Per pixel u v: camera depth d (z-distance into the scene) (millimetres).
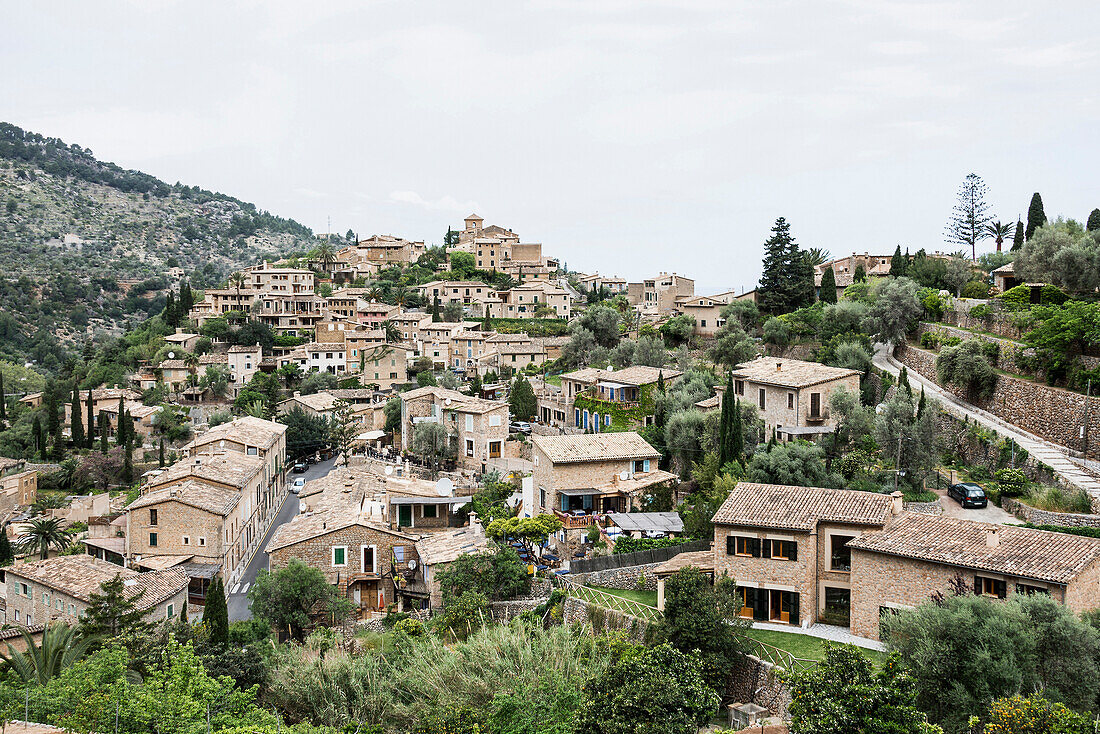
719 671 45625
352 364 177375
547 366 153875
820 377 84000
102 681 43719
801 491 56094
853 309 117125
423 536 71188
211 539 75500
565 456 76062
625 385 102938
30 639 49219
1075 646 36938
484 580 60906
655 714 37688
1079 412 68250
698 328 146000
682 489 78750
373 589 68500
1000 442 70188
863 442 76000
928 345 100938
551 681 43969
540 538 68125
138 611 56562
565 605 57594
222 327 187375
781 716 42562
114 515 93625
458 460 106875
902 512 52344
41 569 68375
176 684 42375
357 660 49812
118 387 164750
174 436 147750
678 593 48031
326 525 69750
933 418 70312
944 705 37125
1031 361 77188
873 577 48938
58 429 148000
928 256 144250
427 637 54906
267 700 48594
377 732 42812
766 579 52750
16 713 40281
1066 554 44031
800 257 140375
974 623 37938
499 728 41562
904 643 39594
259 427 112688
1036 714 32562
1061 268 93938
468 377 160750
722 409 75938
